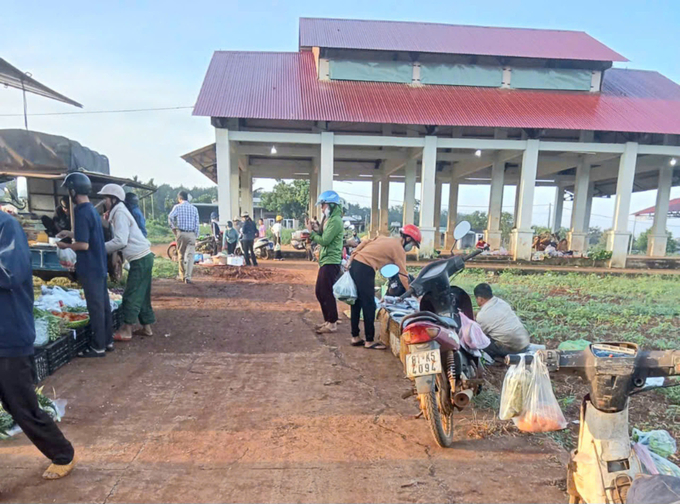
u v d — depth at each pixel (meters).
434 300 3.60
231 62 20.19
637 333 6.83
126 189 10.45
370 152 21.41
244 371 4.59
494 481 2.76
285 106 16.33
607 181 27.39
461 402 3.01
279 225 18.02
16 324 2.38
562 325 7.11
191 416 3.53
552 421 2.04
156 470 2.77
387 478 2.77
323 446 3.13
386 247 5.30
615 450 1.90
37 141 7.64
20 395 2.43
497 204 22.30
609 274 16.42
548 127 16.39
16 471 2.70
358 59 19.16
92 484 2.61
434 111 16.98
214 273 11.88
